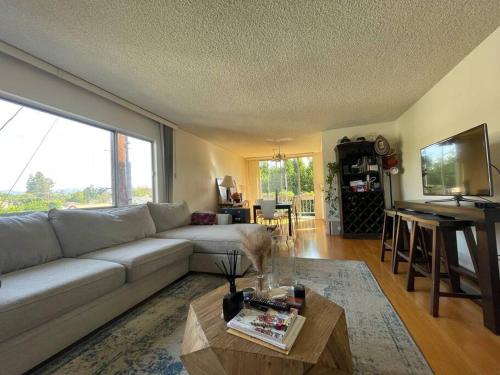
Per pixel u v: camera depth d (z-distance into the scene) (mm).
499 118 1909
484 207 1554
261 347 856
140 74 2400
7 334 1100
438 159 2295
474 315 1682
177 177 4398
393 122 4398
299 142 5887
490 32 1907
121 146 3297
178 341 1484
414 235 2113
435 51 2141
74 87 2555
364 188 4316
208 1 1499
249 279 1512
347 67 2357
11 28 1709
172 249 2256
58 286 1341
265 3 1527
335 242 4090
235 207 5820
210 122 4098
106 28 1723
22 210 2174
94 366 1279
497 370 1180
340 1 1533
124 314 1827
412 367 1210
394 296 2014
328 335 923
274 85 2701
